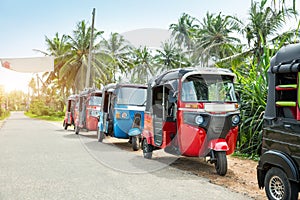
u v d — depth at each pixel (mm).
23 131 20422
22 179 6895
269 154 5391
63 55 41375
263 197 5750
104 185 6457
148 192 5969
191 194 5855
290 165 4945
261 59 11312
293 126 5016
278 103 5312
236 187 6473
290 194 4984
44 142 13883
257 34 25047
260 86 10734
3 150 11266
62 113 48875
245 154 10555
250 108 10914
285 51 5488
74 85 41188
